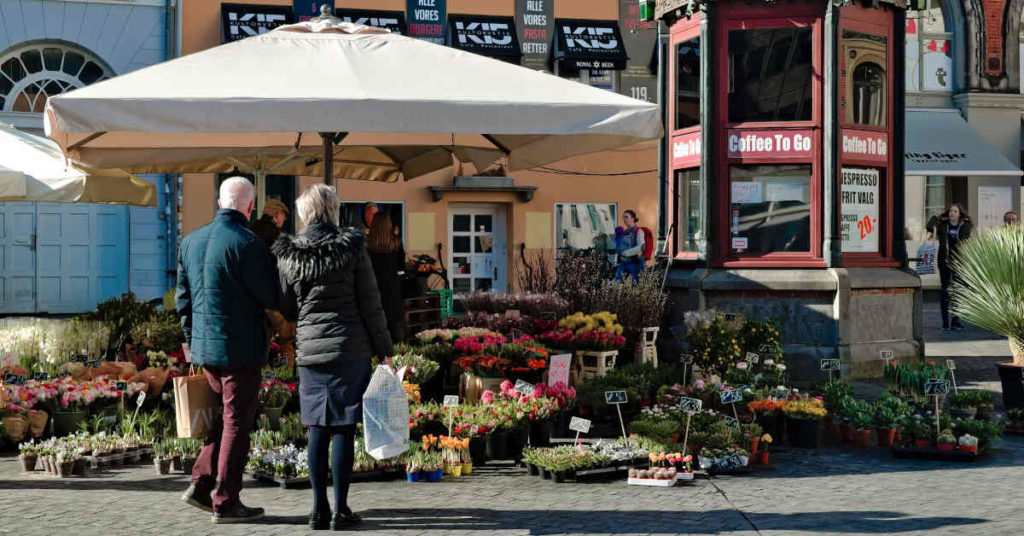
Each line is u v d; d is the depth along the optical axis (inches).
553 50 855.7
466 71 279.7
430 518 224.8
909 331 457.4
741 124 446.6
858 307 438.3
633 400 331.9
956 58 906.7
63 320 389.4
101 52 775.7
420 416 287.4
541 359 335.3
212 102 245.3
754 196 447.2
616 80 876.6
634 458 270.8
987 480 266.8
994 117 901.2
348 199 808.9
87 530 214.1
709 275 444.8
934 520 224.2
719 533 214.2
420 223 828.0
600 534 213.2
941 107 909.8
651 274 428.8
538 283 482.6
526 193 845.2
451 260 851.4
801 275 432.5
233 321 217.2
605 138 335.0
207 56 277.3
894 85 459.8
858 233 451.8
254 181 791.1
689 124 470.9
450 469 267.4
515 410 292.8
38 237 768.3
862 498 246.2
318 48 287.6
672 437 282.4
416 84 265.3
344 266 214.5
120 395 313.3
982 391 341.7
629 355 395.5
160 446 272.7
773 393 331.6
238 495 221.8
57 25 765.9
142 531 213.5
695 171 468.4
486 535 211.9
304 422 217.5
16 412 299.3
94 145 382.0
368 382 217.2
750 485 260.5
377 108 251.4
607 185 868.6
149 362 348.8
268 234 344.2
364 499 242.4
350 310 216.8
